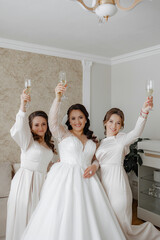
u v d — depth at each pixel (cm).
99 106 453
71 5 242
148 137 393
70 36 336
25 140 203
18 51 361
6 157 352
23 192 205
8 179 315
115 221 179
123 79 443
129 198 199
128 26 296
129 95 431
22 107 186
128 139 197
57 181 179
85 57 428
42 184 212
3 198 294
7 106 352
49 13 261
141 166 338
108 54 431
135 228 207
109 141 206
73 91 416
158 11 253
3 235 260
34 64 375
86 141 202
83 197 170
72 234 155
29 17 272
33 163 212
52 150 230
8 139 354
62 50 398
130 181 428
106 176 200
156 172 320
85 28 305
